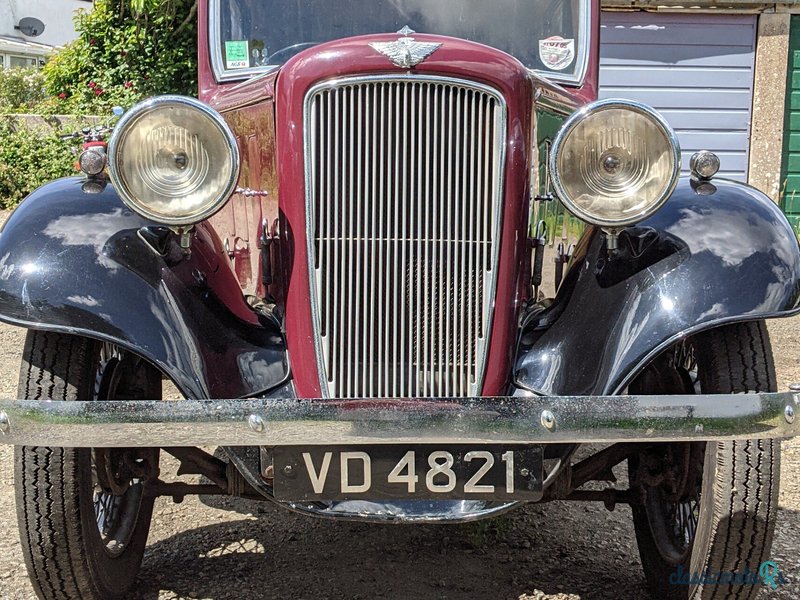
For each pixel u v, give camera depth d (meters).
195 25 11.15
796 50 9.55
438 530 3.50
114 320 2.39
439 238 2.51
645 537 3.02
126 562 2.92
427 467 2.35
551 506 3.74
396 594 2.96
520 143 2.56
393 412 2.21
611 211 2.40
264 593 2.97
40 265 2.43
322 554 3.28
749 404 2.22
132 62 12.20
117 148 2.32
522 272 2.63
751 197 2.69
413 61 2.46
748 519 2.45
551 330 2.72
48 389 2.46
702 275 2.47
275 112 2.66
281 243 2.61
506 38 3.38
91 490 2.63
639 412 2.21
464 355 2.55
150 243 2.55
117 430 2.21
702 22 9.50
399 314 2.53
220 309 2.71
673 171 2.36
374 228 2.51
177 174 2.37
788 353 6.29
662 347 2.39
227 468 2.91
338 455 2.34
